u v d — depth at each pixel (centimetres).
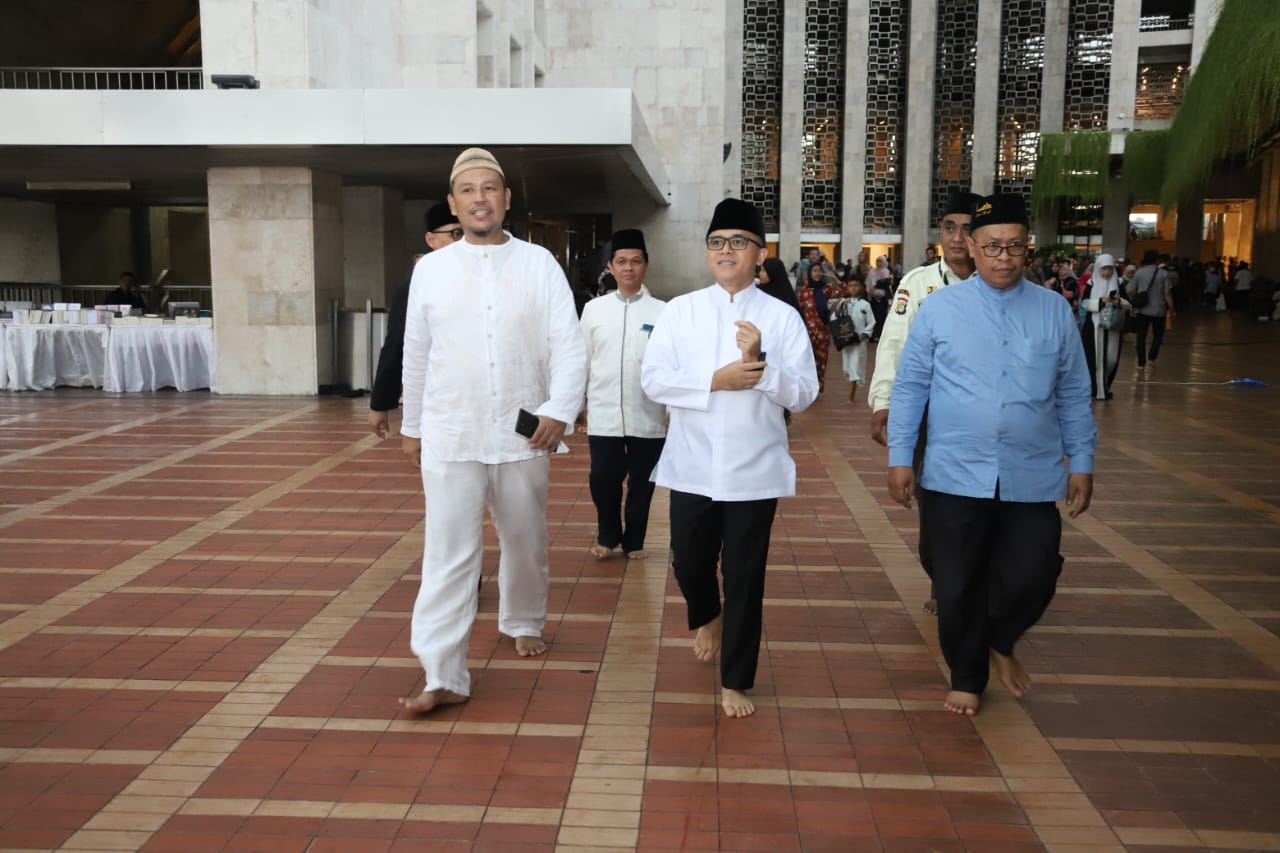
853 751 371
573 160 1338
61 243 1995
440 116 1146
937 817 327
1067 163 3562
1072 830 320
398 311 478
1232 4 1275
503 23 1948
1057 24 3788
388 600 533
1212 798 339
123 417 1147
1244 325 2784
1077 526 695
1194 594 552
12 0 1772
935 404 397
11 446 966
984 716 401
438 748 371
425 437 402
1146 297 1666
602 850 307
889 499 773
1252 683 435
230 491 782
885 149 3984
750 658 396
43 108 1151
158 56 2023
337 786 344
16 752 367
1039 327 386
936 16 3872
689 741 378
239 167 1304
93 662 449
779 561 612
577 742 377
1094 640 484
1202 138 1464
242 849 307
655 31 2512
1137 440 1035
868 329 1315
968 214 455
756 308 400
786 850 308
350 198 1714
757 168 3981
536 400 414
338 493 776
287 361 1328
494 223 400
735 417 389
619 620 509
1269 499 776
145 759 362
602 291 1347
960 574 394
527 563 443
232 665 446
